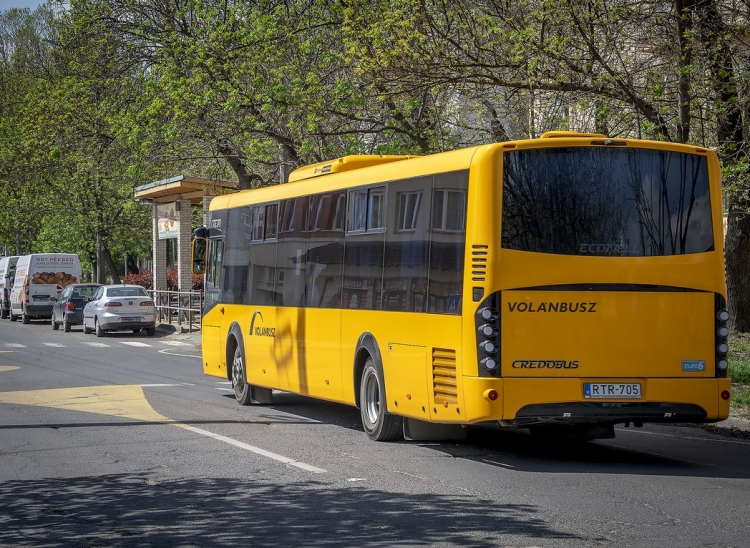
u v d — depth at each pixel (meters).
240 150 27.08
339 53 23.36
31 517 8.17
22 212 55.00
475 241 10.07
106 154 33.19
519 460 10.68
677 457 10.98
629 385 10.18
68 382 20.25
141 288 37.47
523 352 9.98
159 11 30.84
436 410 10.67
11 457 11.23
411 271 11.22
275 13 25.22
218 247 17.70
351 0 20.55
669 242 10.34
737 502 8.27
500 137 20.73
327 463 10.45
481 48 18.02
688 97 16.80
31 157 47.84
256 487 9.16
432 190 10.89
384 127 23.08
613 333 10.15
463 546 6.80
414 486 9.08
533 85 17.55
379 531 7.30
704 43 16.86
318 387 13.64
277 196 15.20
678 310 10.32
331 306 13.20
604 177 10.27
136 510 8.32
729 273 23.58
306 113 23.28
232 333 16.80
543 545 6.79
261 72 24.97
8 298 55.78
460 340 10.17
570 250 10.12
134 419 14.35
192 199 40.75
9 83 59.41
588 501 8.32
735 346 21.28
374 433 12.12
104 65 32.38
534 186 10.12
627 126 17.92
